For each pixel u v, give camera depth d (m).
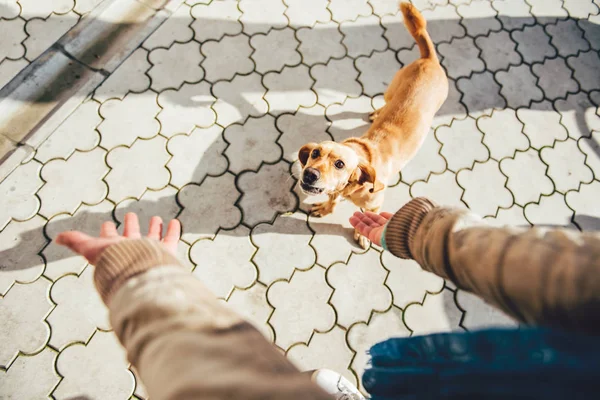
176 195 2.46
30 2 2.75
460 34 3.21
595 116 3.03
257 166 2.59
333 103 2.83
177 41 2.88
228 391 0.42
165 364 0.49
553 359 0.46
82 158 2.49
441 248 0.76
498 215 2.63
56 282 2.18
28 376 2.00
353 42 3.06
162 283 0.65
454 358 0.68
